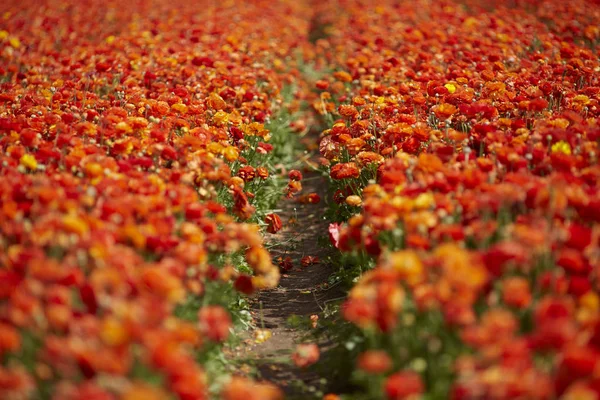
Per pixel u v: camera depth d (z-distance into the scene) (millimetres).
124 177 4250
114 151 4859
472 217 3775
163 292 3051
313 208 7184
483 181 3963
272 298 5230
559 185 3750
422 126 5391
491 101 6098
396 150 5410
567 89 6449
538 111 5707
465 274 2982
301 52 11711
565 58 7699
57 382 2891
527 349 2723
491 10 14344
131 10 14602
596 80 6887
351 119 6867
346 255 4996
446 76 7375
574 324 2939
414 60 8617
